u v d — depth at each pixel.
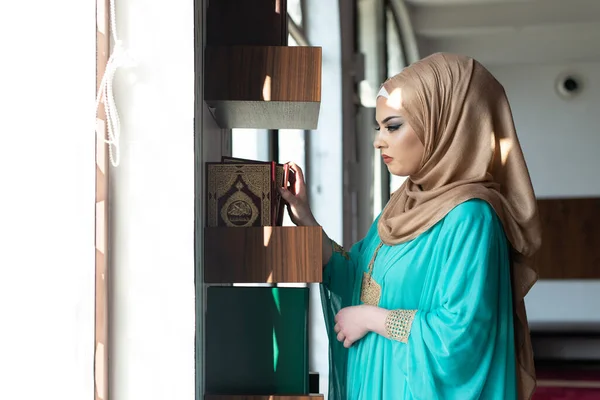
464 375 1.81
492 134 1.95
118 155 1.70
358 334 1.96
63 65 1.66
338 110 5.75
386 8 6.62
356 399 1.99
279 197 2.07
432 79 1.94
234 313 1.96
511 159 1.98
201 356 1.88
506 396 1.87
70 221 1.65
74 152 1.66
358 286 2.10
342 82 5.76
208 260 1.89
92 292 1.66
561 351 7.49
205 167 1.94
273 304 1.95
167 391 1.73
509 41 8.20
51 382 1.65
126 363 1.73
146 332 1.73
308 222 2.09
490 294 1.82
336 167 5.73
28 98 1.66
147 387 1.73
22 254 1.64
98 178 1.69
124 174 1.74
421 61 2.00
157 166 1.73
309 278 1.88
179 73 1.74
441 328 1.79
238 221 1.93
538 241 1.97
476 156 1.94
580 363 7.23
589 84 8.48
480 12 7.79
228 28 2.08
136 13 1.74
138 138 1.73
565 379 6.37
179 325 1.73
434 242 1.90
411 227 1.94
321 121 5.76
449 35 8.10
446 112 1.94
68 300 1.65
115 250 1.73
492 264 1.84
